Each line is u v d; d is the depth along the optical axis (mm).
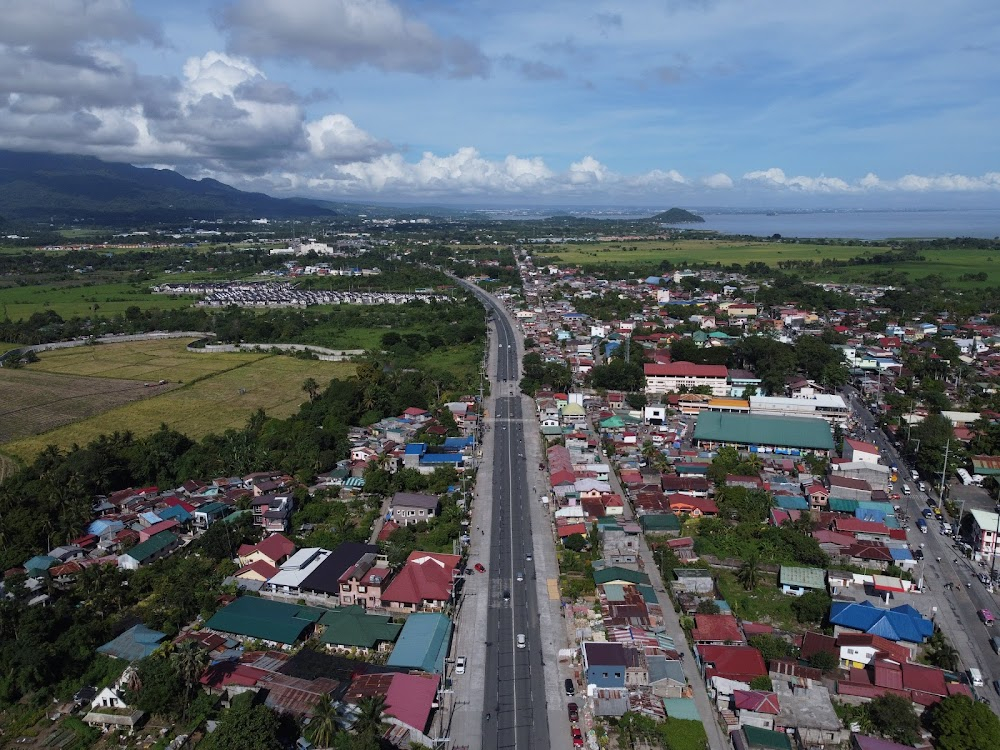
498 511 157750
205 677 101438
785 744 87812
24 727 96750
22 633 107438
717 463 178375
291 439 193625
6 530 140375
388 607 121500
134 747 92625
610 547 139625
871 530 142000
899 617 110125
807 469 178875
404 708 93312
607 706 95500
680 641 111000
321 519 156625
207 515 153125
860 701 96250
